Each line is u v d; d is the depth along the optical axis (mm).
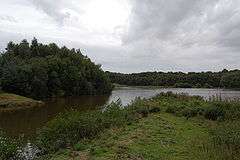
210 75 145750
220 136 13664
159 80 156125
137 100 30453
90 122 16391
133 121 19766
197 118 22062
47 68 82750
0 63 72875
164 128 17641
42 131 16000
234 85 119625
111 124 17906
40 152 13977
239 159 10547
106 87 104188
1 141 13430
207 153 11359
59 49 110938
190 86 145250
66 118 16781
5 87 68562
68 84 89062
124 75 170750
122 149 12656
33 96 73250
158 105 27062
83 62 103062
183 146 13359
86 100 70812
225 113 21688
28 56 104312
